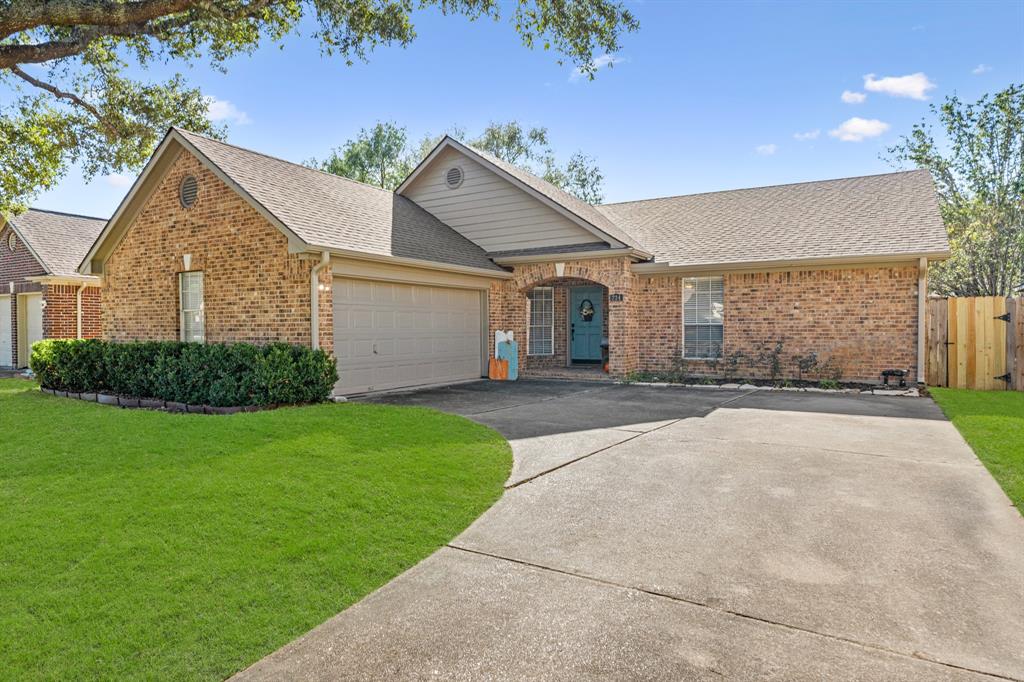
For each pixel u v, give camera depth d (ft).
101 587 11.45
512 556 13.29
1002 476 18.61
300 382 31.17
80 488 16.71
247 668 9.12
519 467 20.33
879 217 44.93
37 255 60.03
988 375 40.11
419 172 54.65
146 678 8.83
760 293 44.55
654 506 16.38
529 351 54.19
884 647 9.52
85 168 53.47
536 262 48.60
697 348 47.06
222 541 13.56
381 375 39.29
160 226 40.86
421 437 22.98
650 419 29.07
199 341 39.40
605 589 11.67
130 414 26.53
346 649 9.66
